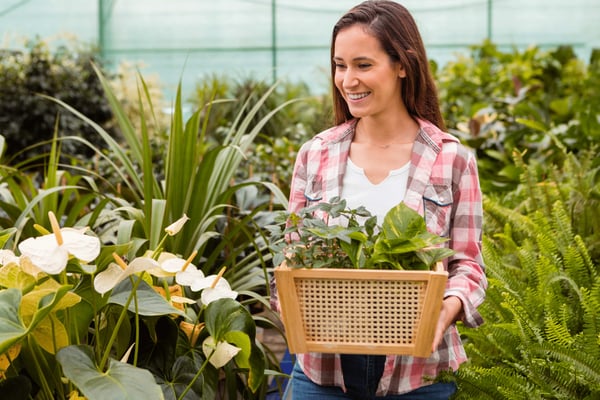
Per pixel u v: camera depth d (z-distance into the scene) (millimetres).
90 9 11836
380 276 1563
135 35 12297
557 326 2291
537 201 3348
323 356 1860
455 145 1876
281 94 7926
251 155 5215
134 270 1519
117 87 8664
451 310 1696
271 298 1989
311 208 1672
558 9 12344
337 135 1948
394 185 1870
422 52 1854
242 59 12328
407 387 1837
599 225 3131
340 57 1799
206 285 1667
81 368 1431
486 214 3305
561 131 4930
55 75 7574
